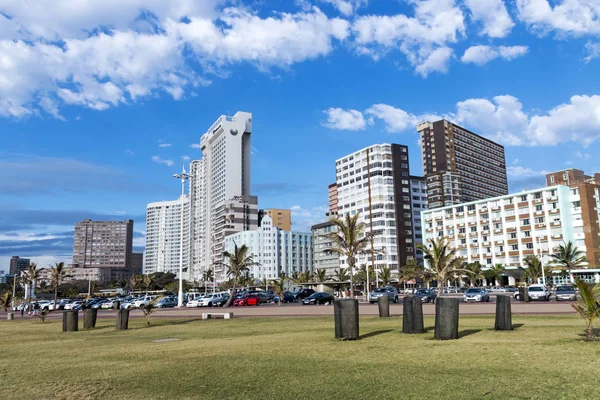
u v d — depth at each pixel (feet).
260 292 239.91
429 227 433.48
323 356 40.37
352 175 537.65
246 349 47.11
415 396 25.72
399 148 521.24
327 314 111.75
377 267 487.61
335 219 169.99
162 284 633.61
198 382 32.07
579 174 422.82
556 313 88.38
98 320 118.21
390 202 503.61
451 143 609.01
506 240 369.30
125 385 32.32
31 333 86.12
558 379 27.91
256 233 638.94
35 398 30.07
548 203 345.92
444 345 43.55
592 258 323.98
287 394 27.81
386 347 44.11
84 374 37.14
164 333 73.97
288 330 70.18
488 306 117.08
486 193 646.74
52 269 222.89
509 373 29.94
